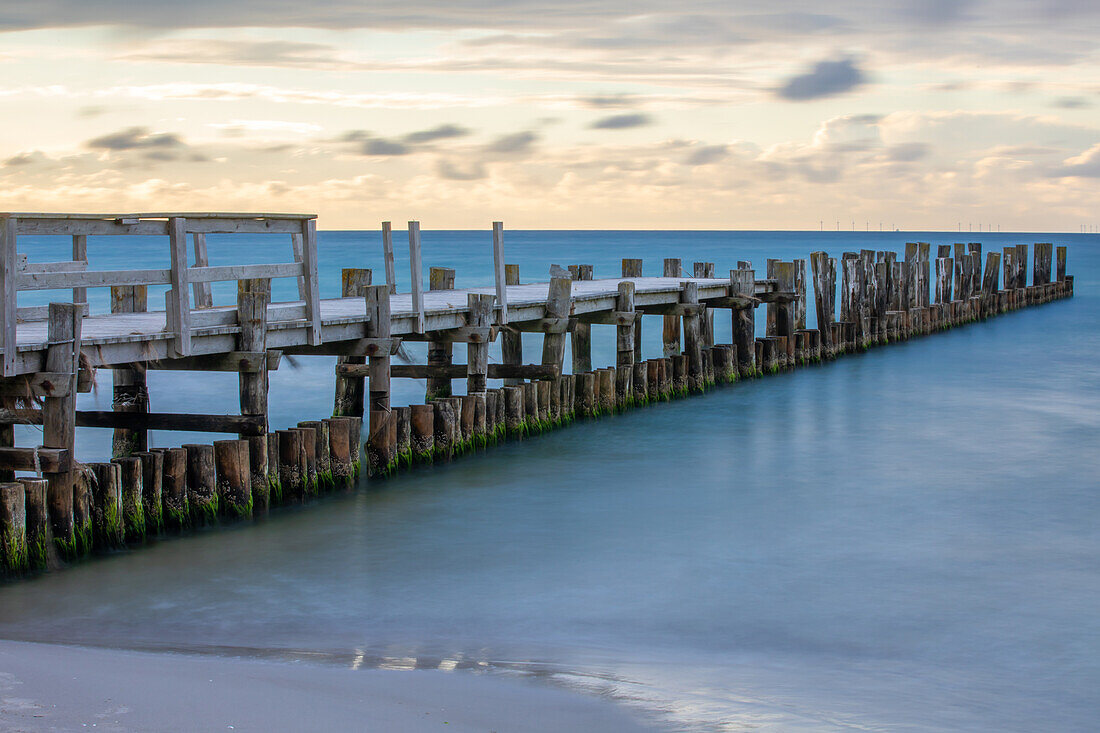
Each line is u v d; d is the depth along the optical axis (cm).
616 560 1073
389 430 1394
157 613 898
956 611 923
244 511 1179
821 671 774
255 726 589
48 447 991
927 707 700
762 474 1475
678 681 735
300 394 2144
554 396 1736
